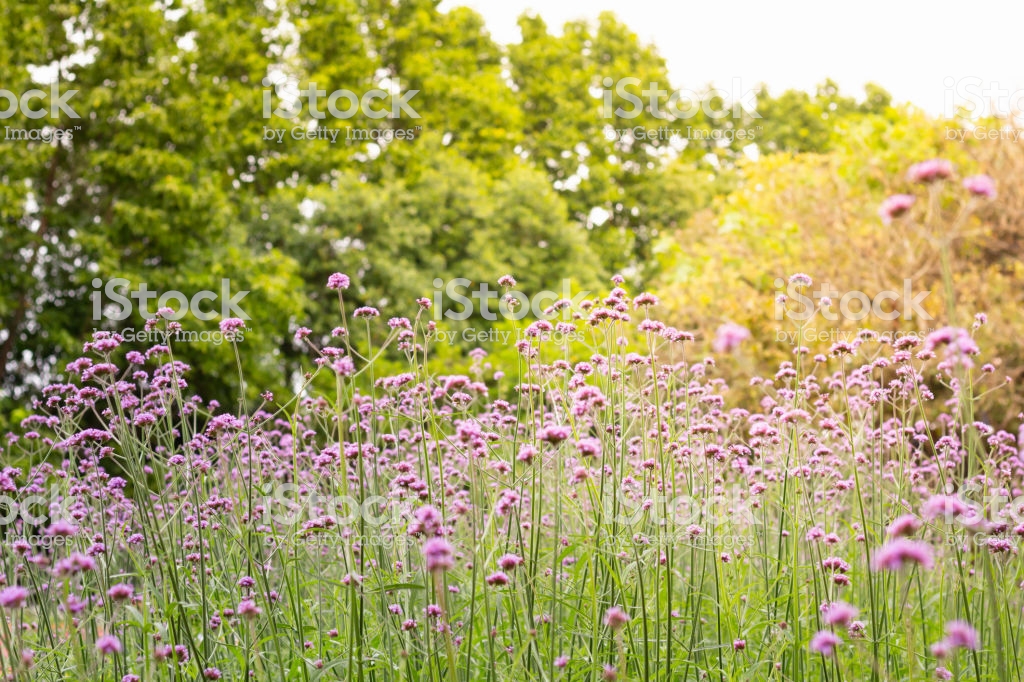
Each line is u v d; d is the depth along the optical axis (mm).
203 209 13828
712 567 4016
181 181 13562
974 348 2273
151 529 3342
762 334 11523
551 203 19922
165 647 3012
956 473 4730
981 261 11984
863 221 12586
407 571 3348
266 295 14297
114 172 13336
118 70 13461
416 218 18469
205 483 3789
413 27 22031
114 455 3748
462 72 24016
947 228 11461
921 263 11555
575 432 3254
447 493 3928
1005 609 3355
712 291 12492
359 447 3215
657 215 26219
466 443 3266
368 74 19969
